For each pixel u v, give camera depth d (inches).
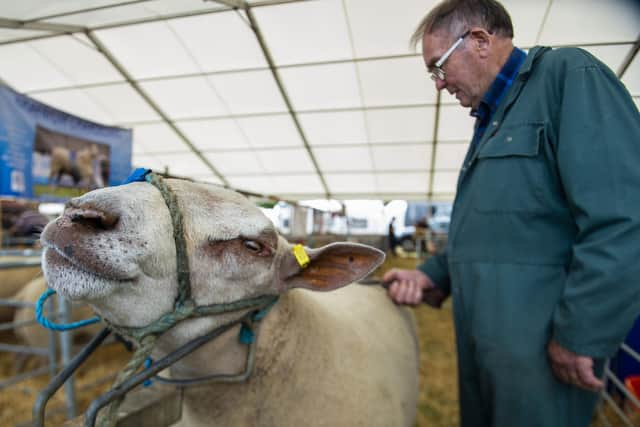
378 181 429.7
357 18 198.1
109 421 32.8
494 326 51.9
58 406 116.6
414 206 713.6
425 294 82.6
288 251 49.2
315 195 487.5
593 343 42.4
